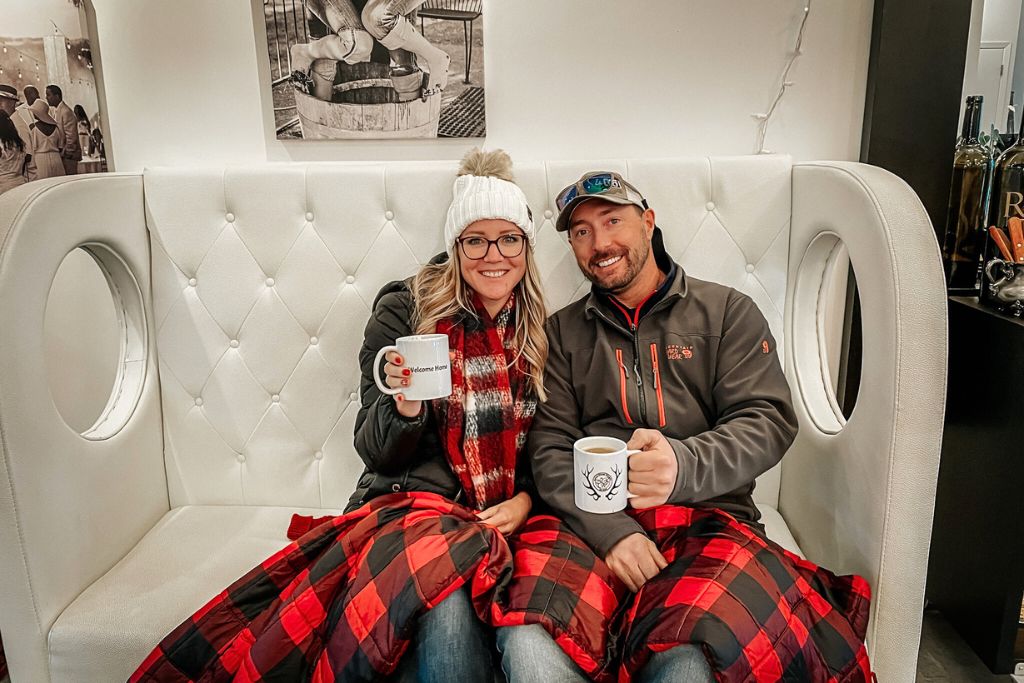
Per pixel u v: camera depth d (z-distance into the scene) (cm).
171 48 178
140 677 119
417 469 140
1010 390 149
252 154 184
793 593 116
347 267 166
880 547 125
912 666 130
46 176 167
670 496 124
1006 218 162
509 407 140
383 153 183
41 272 133
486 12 174
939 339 121
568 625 109
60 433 136
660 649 106
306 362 169
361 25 172
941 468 177
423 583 110
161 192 164
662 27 175
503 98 179
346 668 109
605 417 146
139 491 161
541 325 146
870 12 171
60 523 134
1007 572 152
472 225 136
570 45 176
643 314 144
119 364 168
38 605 130
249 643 119
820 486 149
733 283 166
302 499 173
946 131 170
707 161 164
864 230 131
